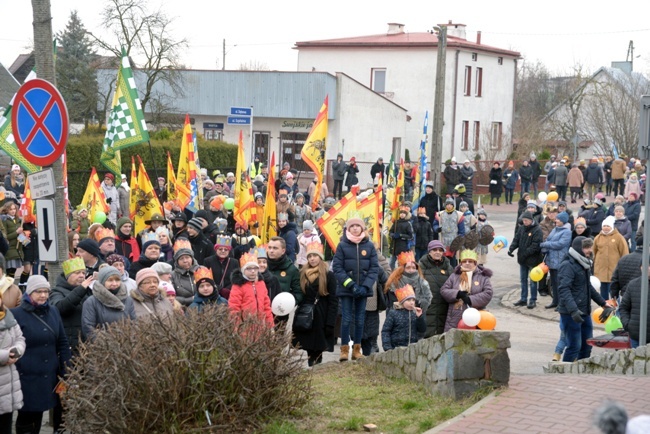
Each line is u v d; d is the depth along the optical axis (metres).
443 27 31.44
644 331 10.12
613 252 16.31
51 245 8.30
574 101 59.75
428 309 10.33
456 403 7.86
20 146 8.16
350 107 48.78
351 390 8.65
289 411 7.48
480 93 58.56
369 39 58.88
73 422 6.76
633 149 58.03
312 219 20.09
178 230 13.71
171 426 6.66
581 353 11.93
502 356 8.05
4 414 7.52
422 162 23.41
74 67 42.00
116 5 38.59
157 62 39.53
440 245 10.38
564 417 7.19
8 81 39.16
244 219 16.34
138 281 8.52
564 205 18.81
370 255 10.88
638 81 65.06
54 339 7.88
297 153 48.78
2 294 7.95
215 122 49.44
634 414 7.32
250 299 9.26
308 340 10.30
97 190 16.73
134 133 14.75
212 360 6.91
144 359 6.65
